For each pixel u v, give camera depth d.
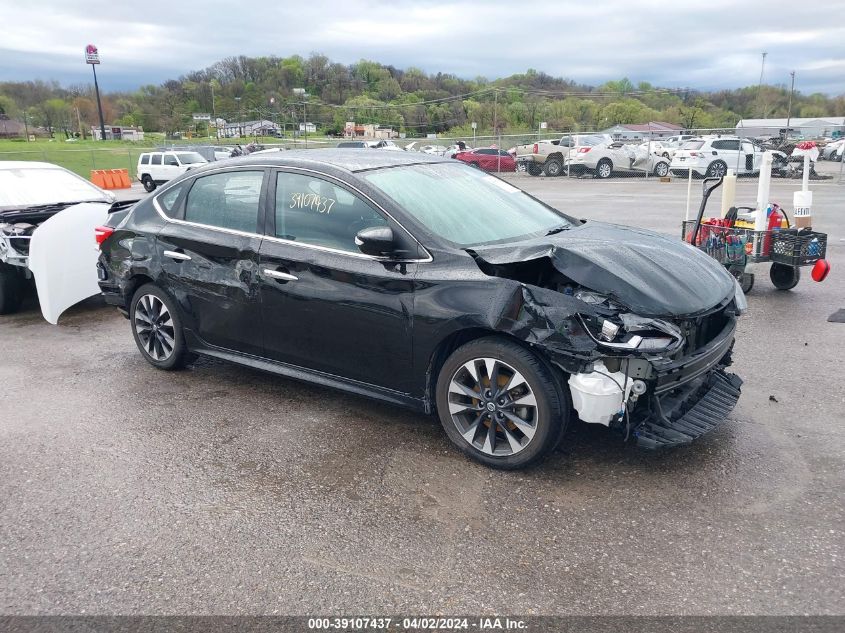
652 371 3.28
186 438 4.24
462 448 3.82
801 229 7.08
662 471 3.65
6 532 3.27
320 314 4.19
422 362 3.85
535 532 3.15
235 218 4.66
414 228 3.87
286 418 4.50
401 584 2.82
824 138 41.16
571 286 3.78
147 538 3.19
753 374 5.04
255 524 3.28
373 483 3.63
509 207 4.52
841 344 5.70
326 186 4.25
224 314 4.74
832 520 3.17
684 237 7.83
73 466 3.92
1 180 8.09
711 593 2.71
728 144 25.59
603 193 21.17
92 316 7.41
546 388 3.43
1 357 6.03
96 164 46.97
